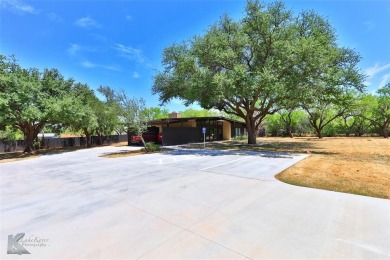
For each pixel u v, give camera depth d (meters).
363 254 2.61
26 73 17.66
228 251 2.73
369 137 31.70
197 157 11.77
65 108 17.30
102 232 3.34
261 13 13.96
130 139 22.94
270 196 4.90
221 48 14.55
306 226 3.38
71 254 2.75
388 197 4.70
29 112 15.82
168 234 3.23
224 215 3.88
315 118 32.62
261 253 2.67
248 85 13.12
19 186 6.52
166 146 19.02
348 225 3.38
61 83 20.44
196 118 23.44
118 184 6.38
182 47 17.47
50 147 23.94
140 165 9.64
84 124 20.25
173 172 7.87
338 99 17.11
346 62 16.58
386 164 8.77
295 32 14.34
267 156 11.65
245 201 4.60
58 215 4.10
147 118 16.50
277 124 39.97
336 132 37.00
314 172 7.30
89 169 9.20
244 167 8.52
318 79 13.67
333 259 2.52
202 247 2.84
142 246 2.90
